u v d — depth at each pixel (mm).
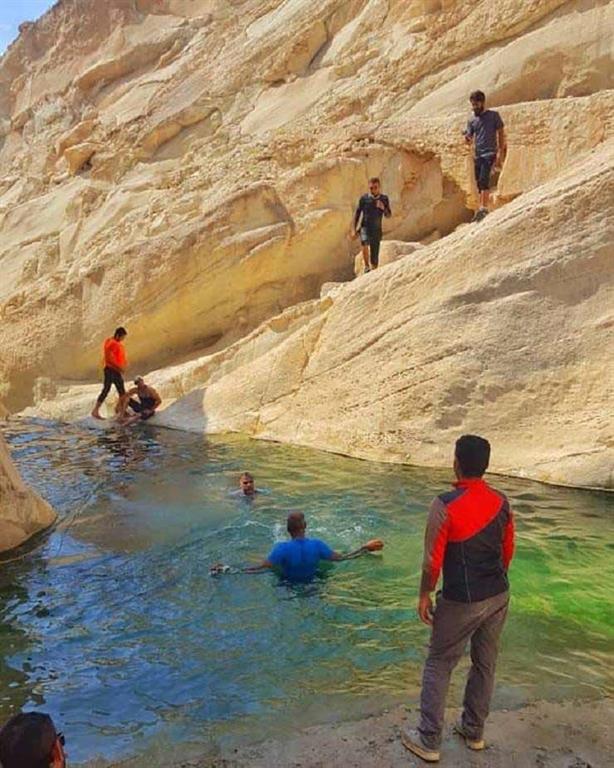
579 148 11766
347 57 18031
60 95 29672
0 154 30234
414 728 3926
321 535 7016
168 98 20859
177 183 17391
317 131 15164
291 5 20812
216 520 7609
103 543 7168
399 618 5340
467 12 15133
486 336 9250
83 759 3893
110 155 20516
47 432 12719
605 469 8055
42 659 5004
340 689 4453
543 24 13867
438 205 13750
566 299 8984
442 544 3645
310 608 5539
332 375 10727
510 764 3680
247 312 14305
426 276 10109
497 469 8703
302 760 3756
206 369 12977
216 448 10727
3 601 5953
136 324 14648
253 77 19625
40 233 20094
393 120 14336
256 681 4594
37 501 7711
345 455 10016
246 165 15547
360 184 13969
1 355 15930
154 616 5566
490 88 13711
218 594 5855
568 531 6859
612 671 4520
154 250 14453
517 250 9398
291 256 14008
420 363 9648
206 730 4102
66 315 15336
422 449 9344
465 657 4719
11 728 2779
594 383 8500
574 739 3854
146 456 10516
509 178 12352
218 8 26891
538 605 5395
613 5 12922
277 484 8750
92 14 30188
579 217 9062
